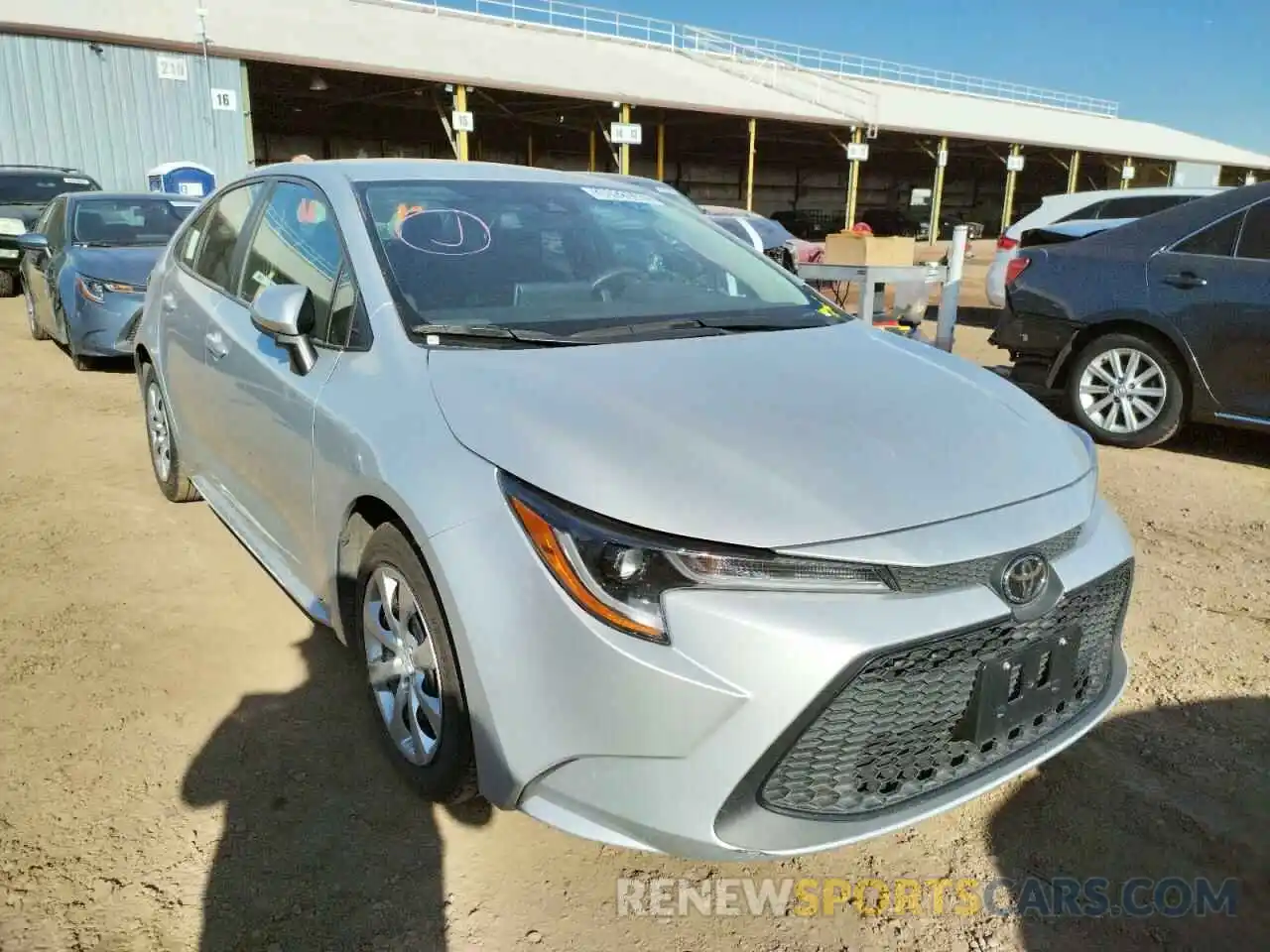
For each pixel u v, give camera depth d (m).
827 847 1.92
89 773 2.58
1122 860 2.38
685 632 1.86
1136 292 5.66
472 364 2.44
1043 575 2.07
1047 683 2.16
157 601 3.58
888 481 2.07
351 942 2.06
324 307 2.89
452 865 2.30
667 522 1.91
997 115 43.34
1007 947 2.12
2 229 12.42
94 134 19.12
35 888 2.17
